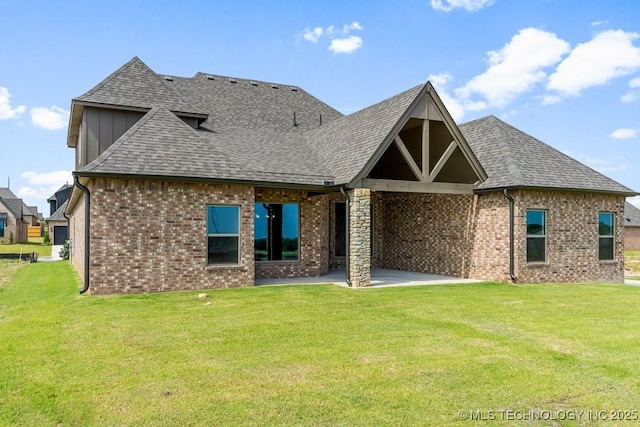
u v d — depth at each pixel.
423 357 7.29
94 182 12.55
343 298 12.49
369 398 5.69
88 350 7.55
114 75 17.70
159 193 13.26
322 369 6.70
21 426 4.95
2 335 8.51
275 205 17.22
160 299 12.03
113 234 12.73
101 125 16.75
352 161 15.77
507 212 15.88
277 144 18.80
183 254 13.52
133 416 5.16
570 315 10.58
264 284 15.09
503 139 18.08
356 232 14.78
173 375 6.42
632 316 10.51
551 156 18.09
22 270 22.38
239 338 8.33
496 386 6.11
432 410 5.38
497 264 16.16
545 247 16.31
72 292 13.41
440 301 12.20
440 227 18.48
